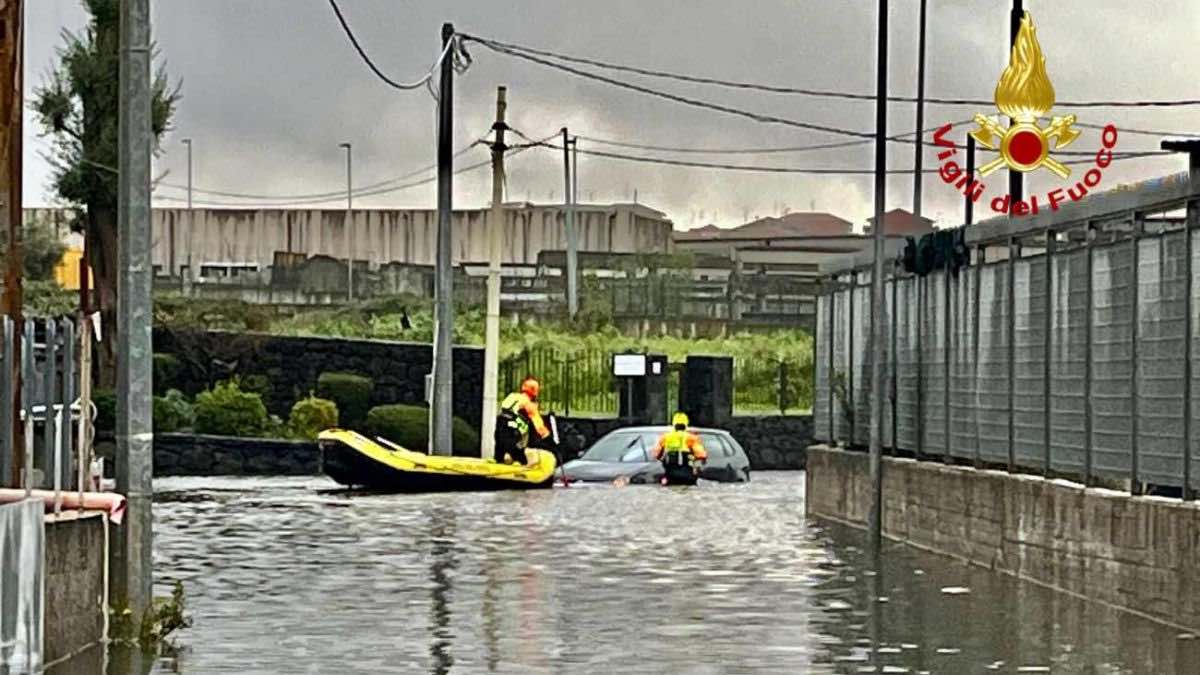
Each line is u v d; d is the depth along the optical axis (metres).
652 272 83.00
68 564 19.38
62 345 20.27
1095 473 25.42
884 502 34.31
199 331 59.62
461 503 43.81
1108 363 25.05
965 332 31.11
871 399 34.28
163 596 24.66
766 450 64.88
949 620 22.75
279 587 25.97
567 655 19.91
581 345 72.81
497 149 57.19
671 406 66.94
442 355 54.94
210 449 56.31
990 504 28.86
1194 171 22.69
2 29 19.86
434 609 23.59
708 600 24.62
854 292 37.94
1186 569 22.03
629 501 44.66
